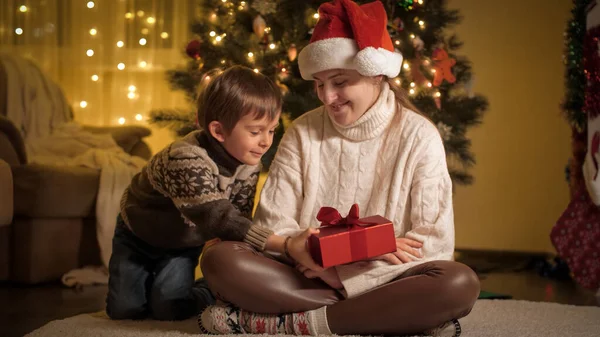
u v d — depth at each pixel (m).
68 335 1.41
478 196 3.61
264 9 2.59
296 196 1.56
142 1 3.75
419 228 1.42
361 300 1.31
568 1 3.44
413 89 2.59
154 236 1.67
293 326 1.33
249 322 1.36
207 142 1.52
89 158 2.77
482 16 3.57
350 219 1.30
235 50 2.64
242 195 1.61
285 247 1.35
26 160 2.63
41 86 3.22
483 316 1.70
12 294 2.21
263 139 1.46
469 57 3.60
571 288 2.50
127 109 3.74
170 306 1.66
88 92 3.71
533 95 3.52
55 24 3.68
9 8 3.65
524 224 3.54
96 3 3.71
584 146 2.55
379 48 1.45
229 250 1.35
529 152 3.53
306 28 2.61
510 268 3.09
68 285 2.40
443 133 2.66
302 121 1.62
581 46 2.47
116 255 1.73
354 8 1.46
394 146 1.52
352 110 1.50
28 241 2.43
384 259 1.36
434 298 1.26
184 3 3.74
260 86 1.44
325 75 1.48
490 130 3.58
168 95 3.74
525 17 3.52
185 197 1.46
